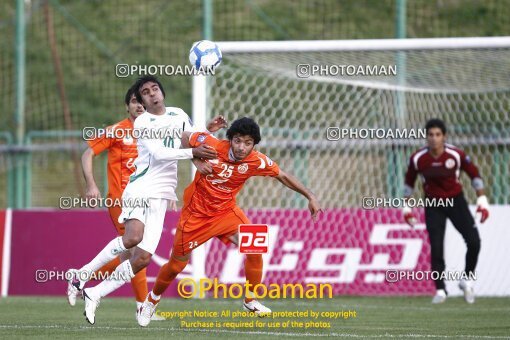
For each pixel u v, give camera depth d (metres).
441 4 58.12
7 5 64.62
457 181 32.72
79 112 58.53
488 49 34.97
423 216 36.97
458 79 40.81
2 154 51.72
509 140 42.31
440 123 32.16
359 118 46.31
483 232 36.59
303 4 61.34
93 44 61.00
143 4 62.41
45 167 54.75
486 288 36.47
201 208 23.73
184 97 57.53
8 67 60.31
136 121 22.94
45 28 61.91
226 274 36.75
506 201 41.59
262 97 46.59
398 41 35.16
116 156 25.84
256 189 46.22
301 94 51.59
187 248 23.73
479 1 58.62
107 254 22.84
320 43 35.47
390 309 30.42
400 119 43.38
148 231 22.69
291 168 43.97
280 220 37.22
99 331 22.62
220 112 46.00
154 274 35.94
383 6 60.47
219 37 59.19
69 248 36.88
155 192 22.72
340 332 22.78
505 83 41.41
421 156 32.62
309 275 36.88
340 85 50.66
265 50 35.56
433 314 28.62
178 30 60.47
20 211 37.41
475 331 23.16
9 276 37.06
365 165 44.47
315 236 37.09
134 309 30.28
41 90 59.31
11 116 58.50
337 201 44.75
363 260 37.00
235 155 22.97
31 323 24.98
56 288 36.78
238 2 61.09
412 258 36.88
